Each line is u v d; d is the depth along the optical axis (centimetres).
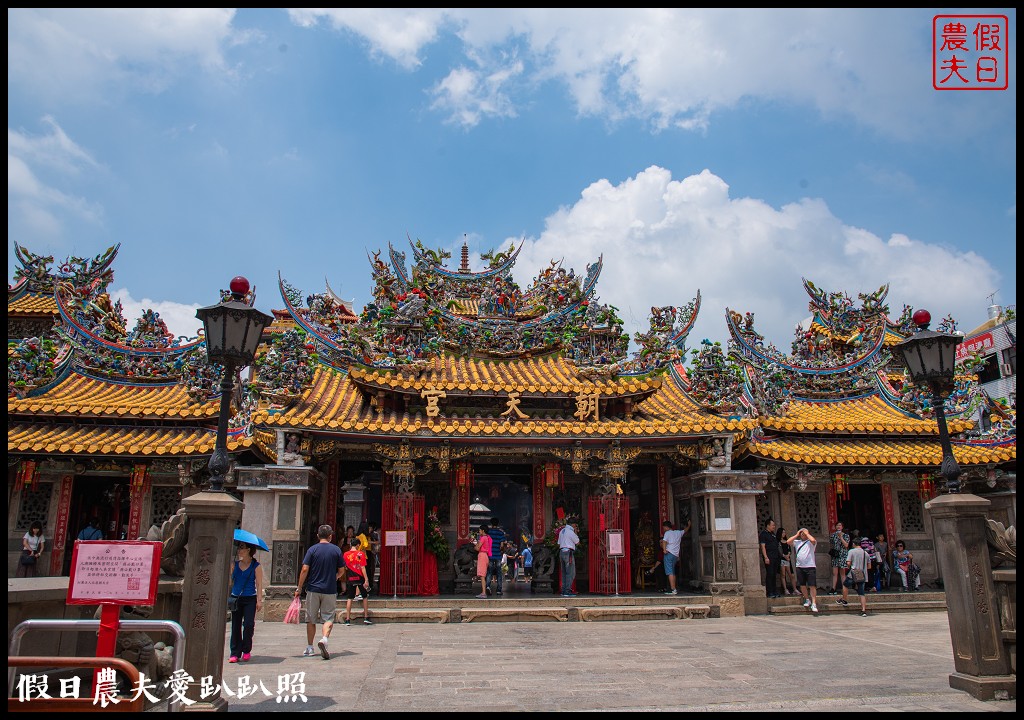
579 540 2200
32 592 807
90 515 2141
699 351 2128
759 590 1981
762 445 2141
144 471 1986
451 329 2305
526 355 2328
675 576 2114
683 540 2219
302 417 1856
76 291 2225
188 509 839
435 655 1290
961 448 2314
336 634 1570
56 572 1938
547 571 2130
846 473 2333
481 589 2169
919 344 1080
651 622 1803
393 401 2094
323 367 2228
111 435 2002
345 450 2164
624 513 2027
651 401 2342
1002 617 978
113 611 720
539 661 1230
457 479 2123
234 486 1977
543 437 1945
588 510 2147
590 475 2162
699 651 1337
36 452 1875
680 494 2220
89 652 895
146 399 2131
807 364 2581
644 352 2159
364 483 2588
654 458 2255
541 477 2295
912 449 2294
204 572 828
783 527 2275
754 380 2325
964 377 2494
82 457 1975
